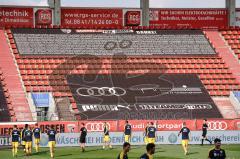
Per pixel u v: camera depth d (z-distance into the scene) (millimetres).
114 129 45656
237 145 43188
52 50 61312
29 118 49688
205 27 69562
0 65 57562
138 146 42562
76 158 33344
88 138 42906
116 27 67188
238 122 47594
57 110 51562
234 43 66250
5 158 33906
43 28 64938
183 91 56656
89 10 66812
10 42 61906
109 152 37312
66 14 66250
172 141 44406
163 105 53688
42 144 42156
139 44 64438
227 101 55938
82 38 64250
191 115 52500
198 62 62156
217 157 20828
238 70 61156
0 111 49938
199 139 44688
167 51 63719
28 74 56656
